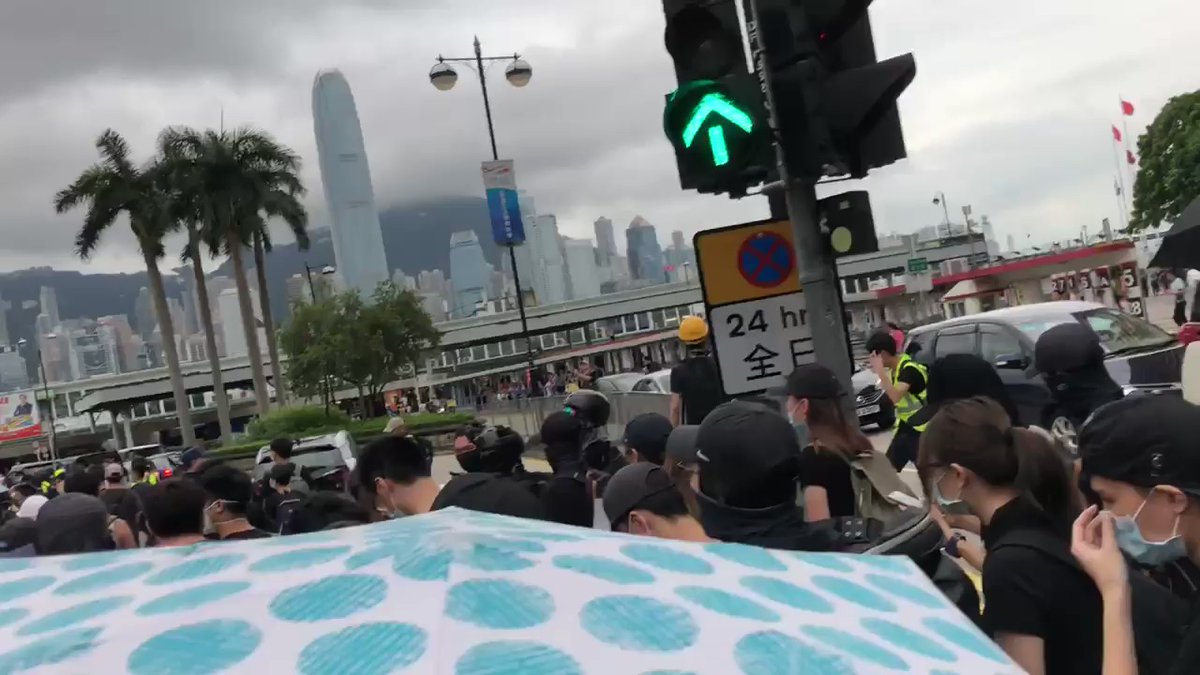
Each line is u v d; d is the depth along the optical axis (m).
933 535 2.97
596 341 91.31
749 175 4.51
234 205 42.69
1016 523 2.22
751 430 2.68
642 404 15.95
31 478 16.55
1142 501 2.06
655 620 1.15
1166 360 9.02
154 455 30.73
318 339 44.88
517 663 0.97
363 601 1.08
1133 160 48.06
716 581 1.36
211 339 45.44
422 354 48.78
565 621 1.09
